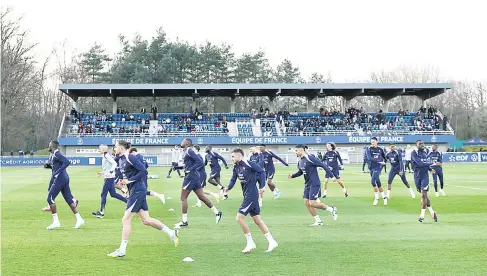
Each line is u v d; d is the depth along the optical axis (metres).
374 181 19.20
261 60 89.88
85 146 55.94
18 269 9.12
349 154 58.47
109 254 10.19
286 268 9.19
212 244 11.41
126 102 81.62
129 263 9.58
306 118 61.59
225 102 85.81
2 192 24.25
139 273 8.84
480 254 10.30
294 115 63.47
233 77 87.62
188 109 81.94
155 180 32.44
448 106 111.94
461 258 9.96
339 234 12.67
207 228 13.66
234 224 14.38
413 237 12.23
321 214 16.50
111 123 58.91
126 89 56.84
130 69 80.00
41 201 20.33
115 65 86.69
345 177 34.31
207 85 57.50
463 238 12.08
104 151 16.00
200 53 86.00
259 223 10.73
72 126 58.09
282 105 93.75
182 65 84.00
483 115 97.75
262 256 10.17
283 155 57.12
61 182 13.48
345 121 61.03
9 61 67.50
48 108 90.31
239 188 26.81
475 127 101.38
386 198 19.17
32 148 83.75
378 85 59.03
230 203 19.98
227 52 89.31
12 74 67.94
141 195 10.35
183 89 57.81
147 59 85.00
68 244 11.41
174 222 14.88
